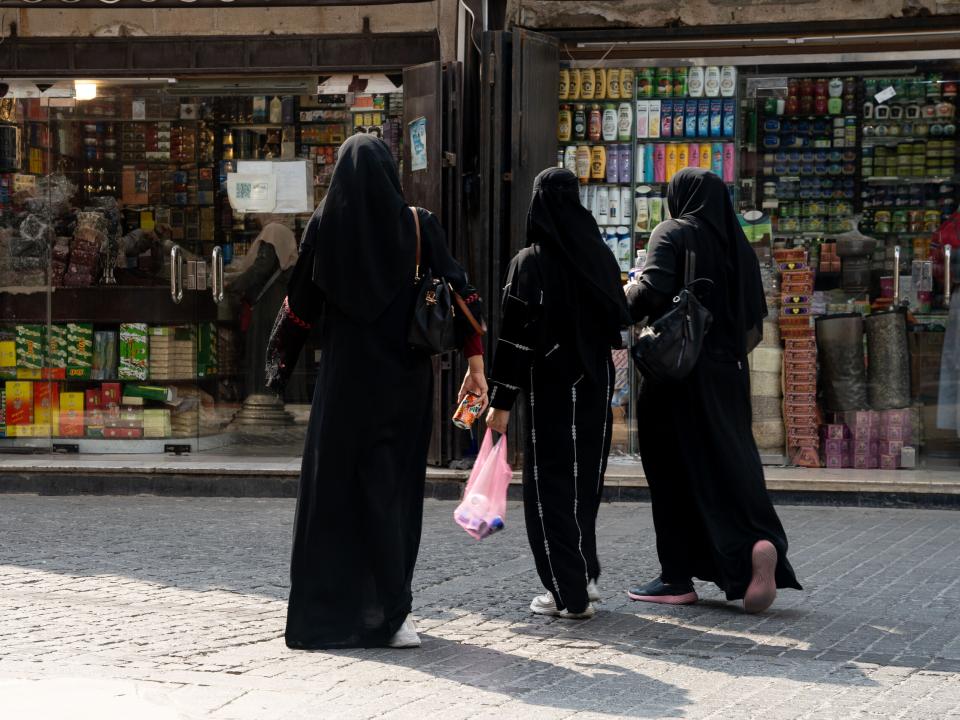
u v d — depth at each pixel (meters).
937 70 12.70
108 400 13.41
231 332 13.48
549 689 5.87
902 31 12.09
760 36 12.23
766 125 12.88
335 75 12.66
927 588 8.20
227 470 12.34
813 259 12.88
